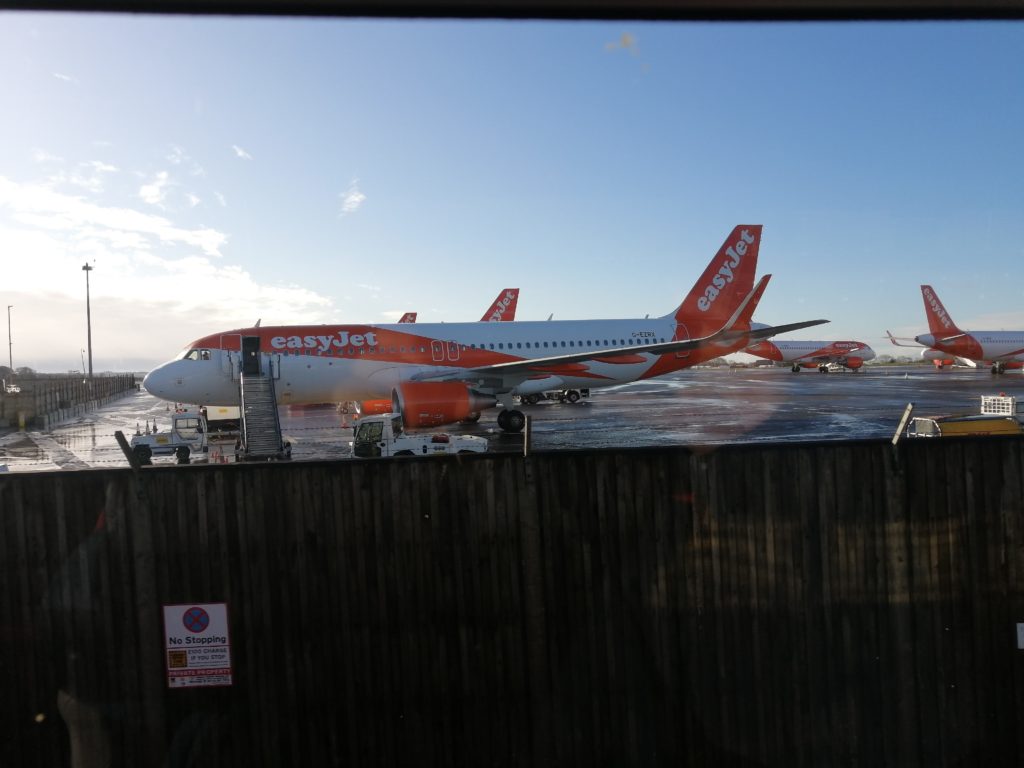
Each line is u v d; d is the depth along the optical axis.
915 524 6.03
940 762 5.98
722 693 5.94
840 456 6.00
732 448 5.95
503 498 5.88
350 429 30.38
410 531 5.85
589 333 28.22
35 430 34.53
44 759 5.70
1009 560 6.05
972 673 6.01
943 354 62.94
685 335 29.42
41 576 5.67
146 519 5.72
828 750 5.95
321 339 24.58
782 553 5.98
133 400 69.31
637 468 5.93
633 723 5.91
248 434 20.23
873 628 6.00
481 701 5.88
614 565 5.92
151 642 5.75
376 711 5.84
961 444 6.04
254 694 5.81
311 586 5.82
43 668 5.68
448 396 21.19
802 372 84.56
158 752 5.77
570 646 5.91
